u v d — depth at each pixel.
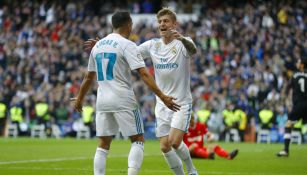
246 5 50.09
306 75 22.47
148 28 48.31
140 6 54.72
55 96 41.41
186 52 13.63
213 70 43.41
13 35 51.19
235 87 40.69
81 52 47.50
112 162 19.91
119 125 12.49
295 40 45.19
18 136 40.53
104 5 55.12
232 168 18.25
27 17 53.00
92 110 39.25
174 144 13.48
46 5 53.38
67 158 21.33
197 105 39.53
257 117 37.78
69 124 40.22
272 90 39.31
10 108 41.91
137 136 12.55
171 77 13.77
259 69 41.91
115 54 12.42
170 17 13.83
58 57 46.44
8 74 45.59
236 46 45.78
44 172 16.66
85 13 53.41
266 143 34.97
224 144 33.00
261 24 47.97
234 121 37.31
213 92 39.62
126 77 12.52
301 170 17.84
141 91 41.72
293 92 22.77
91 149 26.44
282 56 43.59
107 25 51.25
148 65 43.12
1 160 20.41
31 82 45.19
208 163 19.78
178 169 13.65
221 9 51.25
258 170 17.75
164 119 13.76
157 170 17.48
